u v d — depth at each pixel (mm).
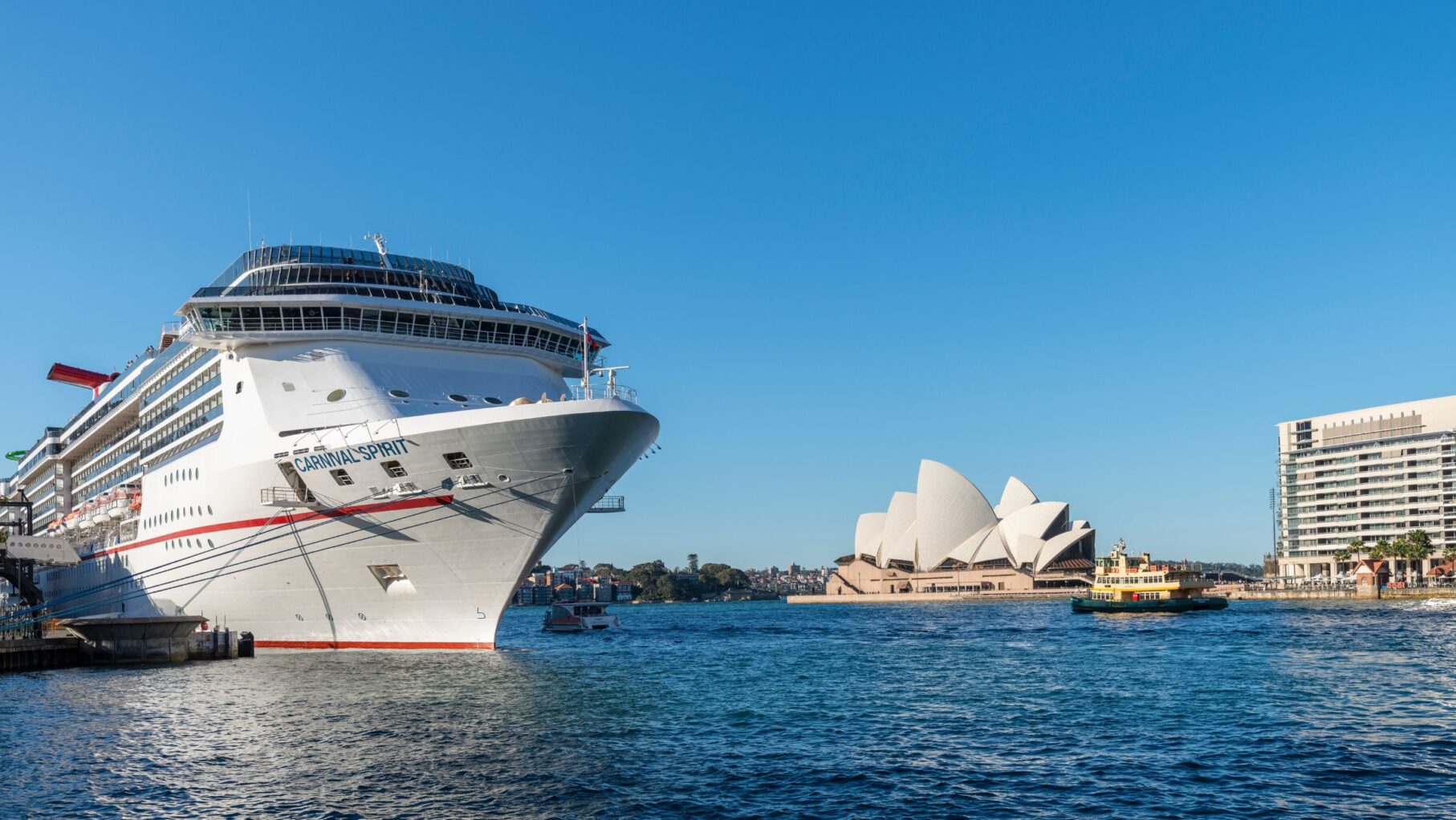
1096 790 31359
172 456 71875
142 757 35656
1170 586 151000
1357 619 123188
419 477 54906
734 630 124312
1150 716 44031
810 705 47219
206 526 62969
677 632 119125
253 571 61156
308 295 59625
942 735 39750
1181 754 35969
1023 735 39750
